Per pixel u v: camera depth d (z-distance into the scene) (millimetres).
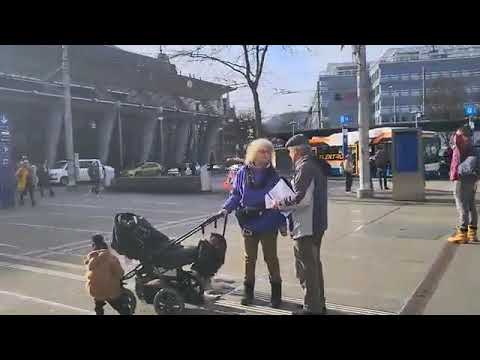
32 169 18750
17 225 12773
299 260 5336
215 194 21953
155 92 59406
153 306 5805
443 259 7902
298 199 5051
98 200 20125
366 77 17750
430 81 106062
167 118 62969
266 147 5672
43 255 8898
